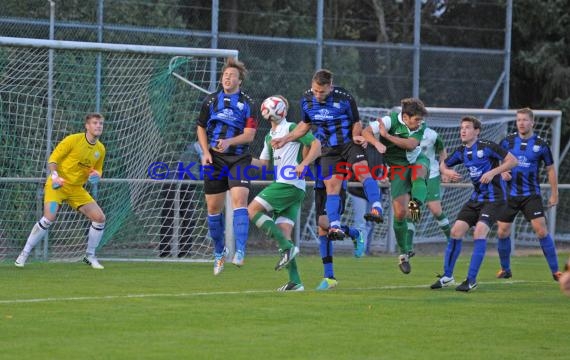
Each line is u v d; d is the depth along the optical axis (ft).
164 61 125.39
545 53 171.83
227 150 98.43
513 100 178.09
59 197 109.29
